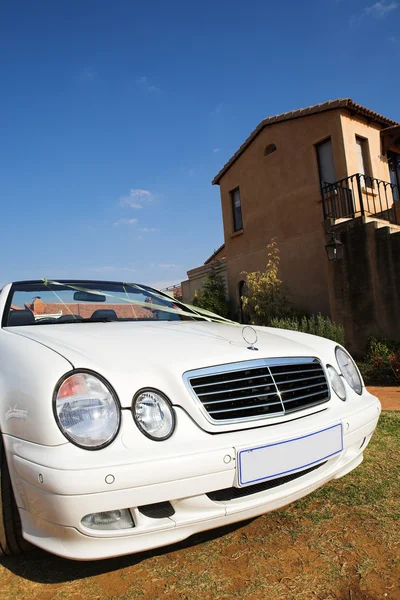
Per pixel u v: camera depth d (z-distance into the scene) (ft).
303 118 37.91
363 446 8.61
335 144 35.53
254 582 6.48
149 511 6.07
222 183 47.34
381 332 26.11
